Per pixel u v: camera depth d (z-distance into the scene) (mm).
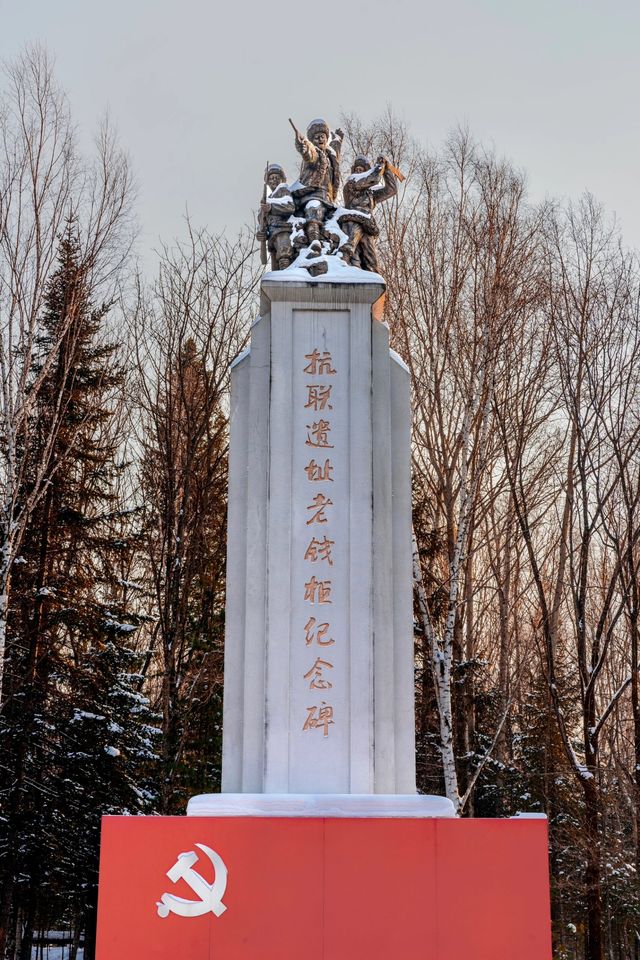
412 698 9312
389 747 9094
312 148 10930
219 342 23125
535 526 23969
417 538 22641
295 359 9844
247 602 9383
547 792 22938
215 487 22938
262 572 9453
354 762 8977
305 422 9727
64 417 21094
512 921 7688
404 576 9594
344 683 9180
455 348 22891
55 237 17969
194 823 7773
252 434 9766
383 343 9938
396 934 7648
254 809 8289
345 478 9609
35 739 20484
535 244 22562
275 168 11062
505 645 23906
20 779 19375
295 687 9156
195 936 7598
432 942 7645
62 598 20688
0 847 19547
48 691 20766
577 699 22625
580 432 20422
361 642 9242
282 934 7629
